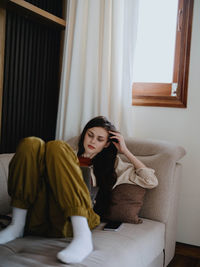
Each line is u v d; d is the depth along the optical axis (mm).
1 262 1167
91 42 2334
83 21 2385
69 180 1341
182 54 2246
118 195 1759
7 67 2082
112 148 1870
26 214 1472
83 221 1318
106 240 1438
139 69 2439
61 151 1373
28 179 1379
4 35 2010
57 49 2531
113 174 1806
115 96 2281
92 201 1725
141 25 2406
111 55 2277
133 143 2029
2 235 1365
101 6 2320
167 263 1927
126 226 1658
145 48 2406
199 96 2209
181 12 2252
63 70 2400
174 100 2281
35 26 2264
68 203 1326
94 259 1240
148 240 1572
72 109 2404
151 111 2363
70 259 1167
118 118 2303
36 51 2307
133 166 1866
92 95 2383
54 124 2578
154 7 2354
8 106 2137
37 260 1181
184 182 2283
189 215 2279
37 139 1414
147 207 1842
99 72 2363
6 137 2160
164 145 1960
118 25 2246
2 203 1713
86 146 1847
